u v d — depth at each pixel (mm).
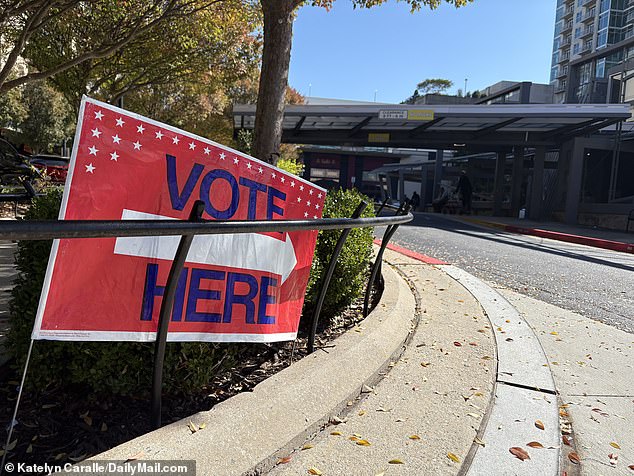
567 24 101750
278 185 2814
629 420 2857
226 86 18125
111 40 12094
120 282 2109
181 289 2365
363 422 2453
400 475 2020
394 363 3277
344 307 4434
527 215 25953
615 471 2332
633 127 25500
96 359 2361
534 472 2174
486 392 2918
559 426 2635
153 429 2164
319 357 2898
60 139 28875
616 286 7137
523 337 4117
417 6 6652
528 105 20062
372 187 71562
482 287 6070
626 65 26422
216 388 2725
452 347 3658
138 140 2123
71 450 2053
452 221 20984
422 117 20156
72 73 13359
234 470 1897
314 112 20062
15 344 2434
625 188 25359
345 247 3986
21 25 11523
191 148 2328
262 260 2762
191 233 1788
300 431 2246
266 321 2830
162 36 12609
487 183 36531
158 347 2086
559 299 6078
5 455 1892
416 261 7715
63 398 2457
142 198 2148
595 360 3820
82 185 1963
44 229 1365
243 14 11469
